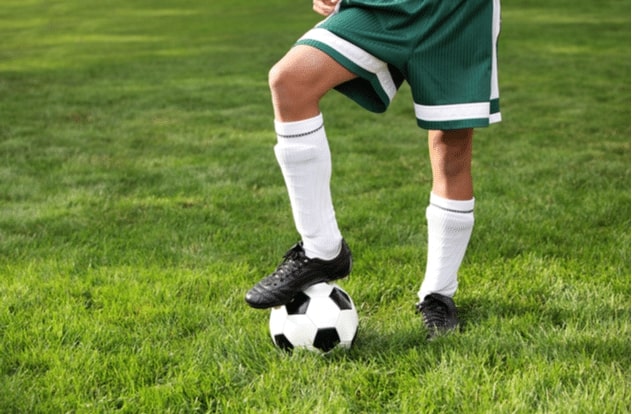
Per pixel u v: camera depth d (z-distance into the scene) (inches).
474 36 98.7
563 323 114.5
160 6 1076.5
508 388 93.0
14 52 604.1
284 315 106.0
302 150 97.7
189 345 109.3
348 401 92.0
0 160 241.1
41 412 91.1
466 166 110.7
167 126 301.0
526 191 198.8
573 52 535.5
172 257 151.4
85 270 144.6
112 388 97.0
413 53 96.9
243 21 864.3
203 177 220.2
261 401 92.0
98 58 555.5
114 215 183.5
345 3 98.0
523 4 931.3
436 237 113.3
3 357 105.7
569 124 296.0
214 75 454.3
